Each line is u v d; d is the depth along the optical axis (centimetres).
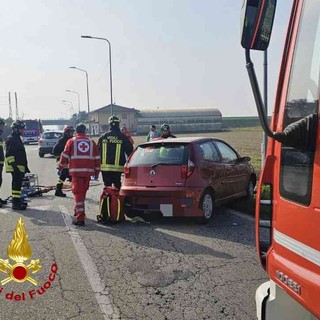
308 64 195
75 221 724
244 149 2997
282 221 207
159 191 700
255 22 188
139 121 10581
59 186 1048
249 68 187
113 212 717
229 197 798
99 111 10425
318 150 177
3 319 379
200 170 699
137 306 398
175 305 398
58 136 2755
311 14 198
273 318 227
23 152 870
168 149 721
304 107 195
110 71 2920
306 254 185
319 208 175
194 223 718
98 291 434
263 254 233
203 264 509
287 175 202
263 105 186
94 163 734
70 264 516
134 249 574
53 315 384
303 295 187
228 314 378
